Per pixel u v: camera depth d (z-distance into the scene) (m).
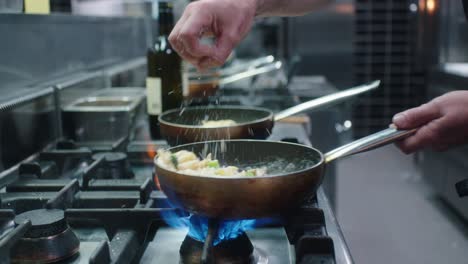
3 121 1.05
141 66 2.19
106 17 1.86
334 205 2.70
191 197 0.66
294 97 2.10
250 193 0.64
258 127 1.03
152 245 0.76
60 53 1.44
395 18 4.94
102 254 0.62
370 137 0.88
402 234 2.90
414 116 0.91
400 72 5.03
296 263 0.65
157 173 0.72
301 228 0.73
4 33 1.12
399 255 2.64
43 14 1.32
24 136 1.14
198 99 1.54
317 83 3.42
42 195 0.89
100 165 1.03
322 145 2.73
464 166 2.81
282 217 0.75
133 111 1.38
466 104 0.91
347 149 0.83
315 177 0.70
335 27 5.02
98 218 0.76
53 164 1.08
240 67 2.49
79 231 0.82
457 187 0.98
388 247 2.74
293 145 0.87
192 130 1.00
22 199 0.87
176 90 1.44
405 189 3.67
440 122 0.91
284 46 4.12
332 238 0.73
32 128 1.18
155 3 2.78
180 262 0.69
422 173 3.67
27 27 1.23
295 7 1.23
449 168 3.07
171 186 0.68
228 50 0.95
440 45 3.45
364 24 4.99
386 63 5.03
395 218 3.13
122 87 1.90
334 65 5.11
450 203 3.09
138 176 1.10
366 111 5.09
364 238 2.86
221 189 0.64
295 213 0.74
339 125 3.10
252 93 2.12
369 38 5.00
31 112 1.18
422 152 3.65
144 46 2.49
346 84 5.14
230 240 0.67
